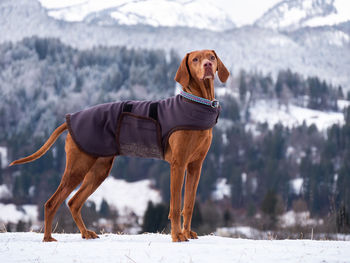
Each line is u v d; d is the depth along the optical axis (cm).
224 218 4556
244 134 12081
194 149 477
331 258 350
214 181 10025
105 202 8125
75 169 511
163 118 489
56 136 525
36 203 9231
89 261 350
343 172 8275
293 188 9550
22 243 442
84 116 519
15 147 11481
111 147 514
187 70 493
